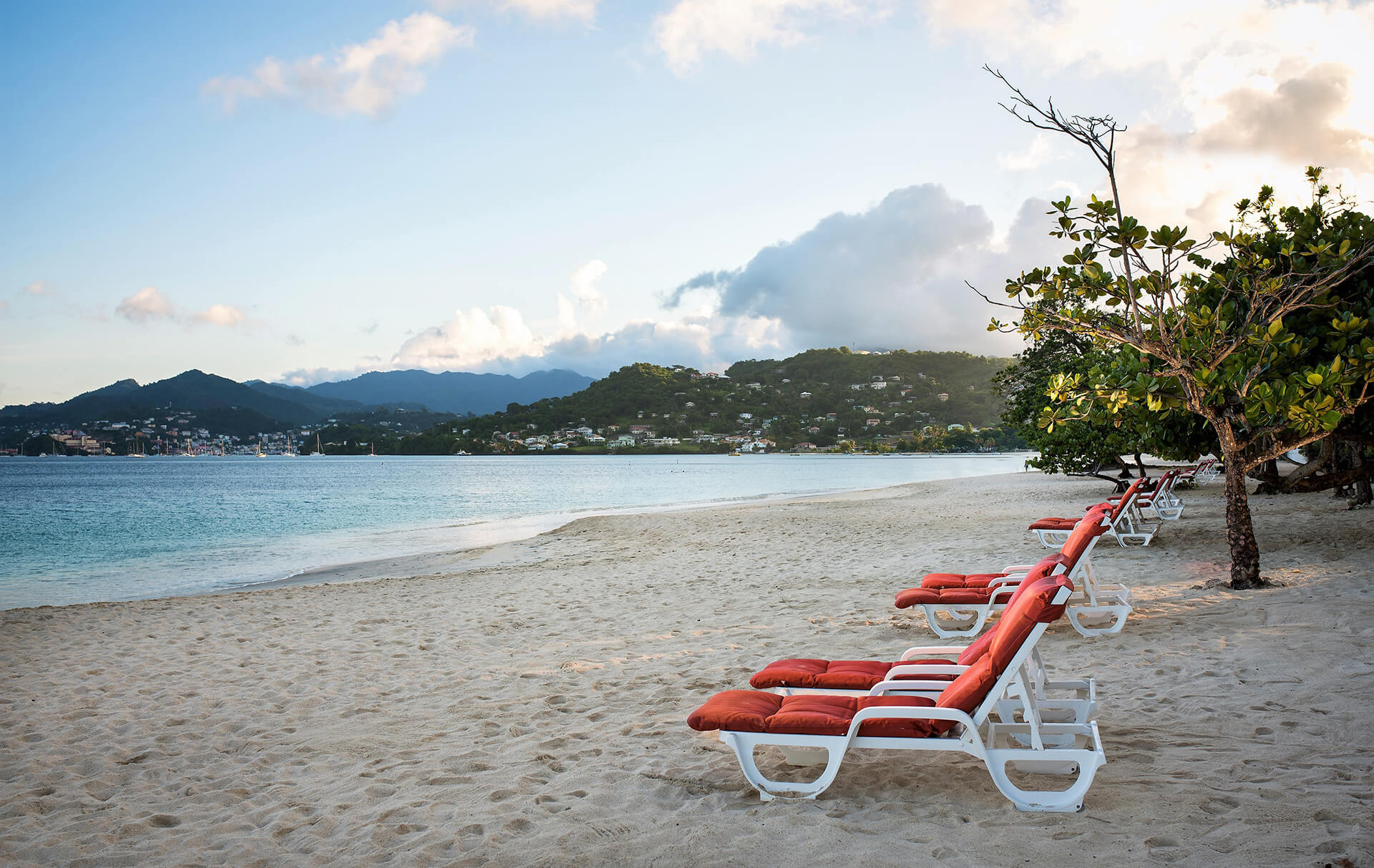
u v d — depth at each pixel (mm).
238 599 10680
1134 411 9508
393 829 3246
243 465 145625
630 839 3031
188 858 3133
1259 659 4957
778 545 14398
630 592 9836
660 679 5559
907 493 31797
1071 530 10445
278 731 4852
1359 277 8070
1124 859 2617
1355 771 3207
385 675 6164
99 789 4008
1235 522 7379
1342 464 13602
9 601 12648
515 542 18328
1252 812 2895
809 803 3271
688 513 23594
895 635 6594
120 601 11289
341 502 40594
